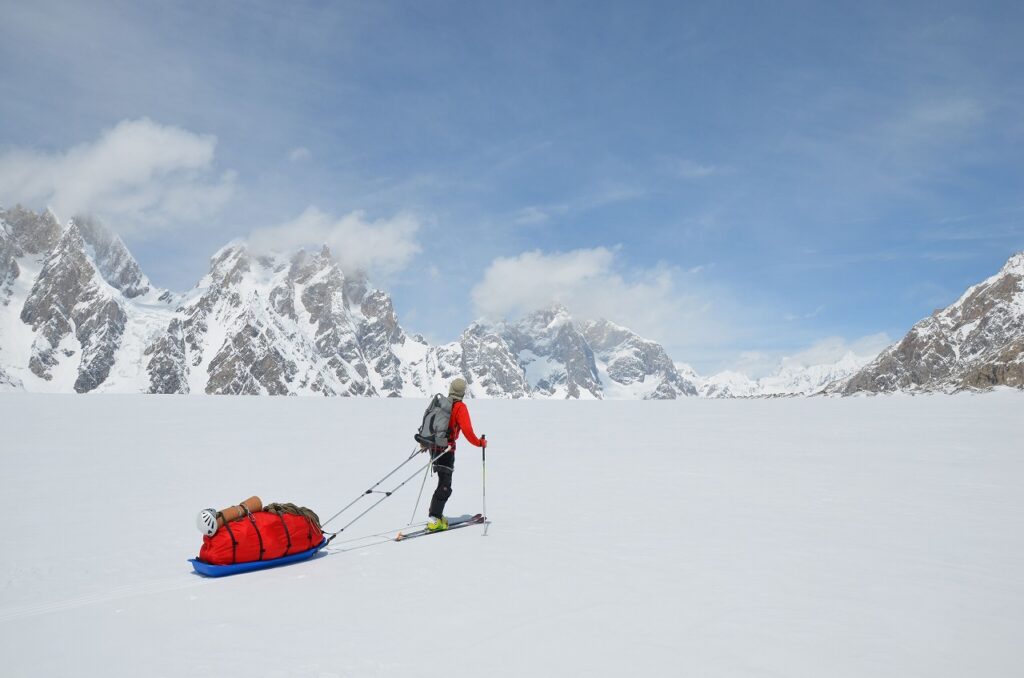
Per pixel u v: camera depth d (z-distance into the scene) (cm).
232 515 819
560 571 772
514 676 474
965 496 1280
